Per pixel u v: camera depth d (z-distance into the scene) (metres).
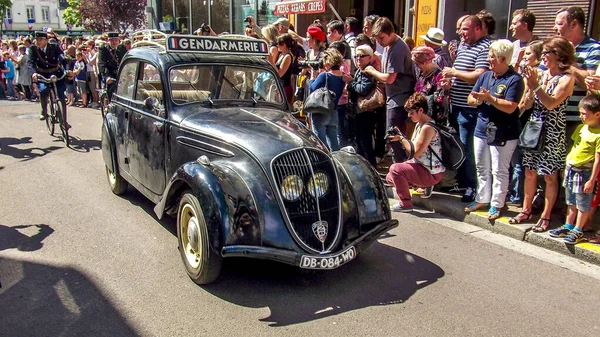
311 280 4.30
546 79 5.18
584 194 4.75
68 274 4.33
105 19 33.56
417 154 5.71
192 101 5.12
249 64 5.52
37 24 58.59
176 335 3.47
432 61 6.31
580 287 4.25
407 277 4.39
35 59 9.65
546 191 5.11
